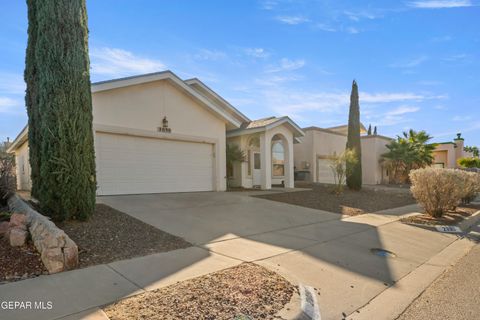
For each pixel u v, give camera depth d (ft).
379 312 11.21
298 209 33.17
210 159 43.96
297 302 11.02
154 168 37.19
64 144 19.60
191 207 30.09
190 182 41.19
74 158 19.99
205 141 42.60
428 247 21.07
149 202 30.53
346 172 48.08
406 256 18.67
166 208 28.45
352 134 55.62
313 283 13.53
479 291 13.41
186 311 9.78
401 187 71.36
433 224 28.12
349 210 34.40
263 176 50.31
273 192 45.37
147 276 12.99
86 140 20.74
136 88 35.22
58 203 19.70
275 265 15.29
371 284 13.89
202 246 18.16
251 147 55.67
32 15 21.62
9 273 12.44
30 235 15.56
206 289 11.66
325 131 73.61
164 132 37.73
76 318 9.12
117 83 32.58
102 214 23.26
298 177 70.85
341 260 17.03
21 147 57.72
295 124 53.78
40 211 19.95
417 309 11.55
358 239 21.99
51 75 19.39
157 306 10.07
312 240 20.93
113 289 11.48
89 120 21.15
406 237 23.40
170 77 37.17
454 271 16.22
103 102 32.45
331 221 28.12
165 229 21.36
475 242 22.93
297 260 16.44
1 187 23.73
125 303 10.27
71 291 11.16
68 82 19.81
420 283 14.33
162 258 15.56
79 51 20.51
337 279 14.23
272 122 50.57
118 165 33.91
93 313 9.47
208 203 32.94
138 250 16.62
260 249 18.08
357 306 11.62
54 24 19.63
